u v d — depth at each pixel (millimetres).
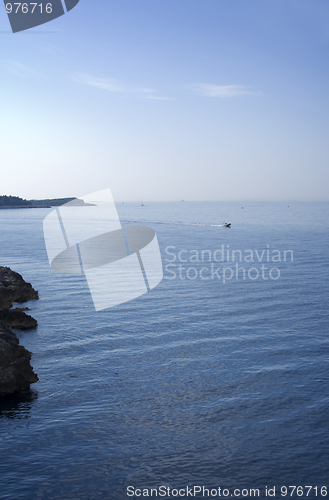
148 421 13742
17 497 10094
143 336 23203
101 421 13719
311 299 33125
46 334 23562
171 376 17531
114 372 17984
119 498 10133
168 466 11391
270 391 16078
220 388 16375
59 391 16016
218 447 12289
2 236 98812
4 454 11820
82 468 11234
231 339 22641
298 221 174375
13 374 16125
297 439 12719
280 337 22969
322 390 16188
